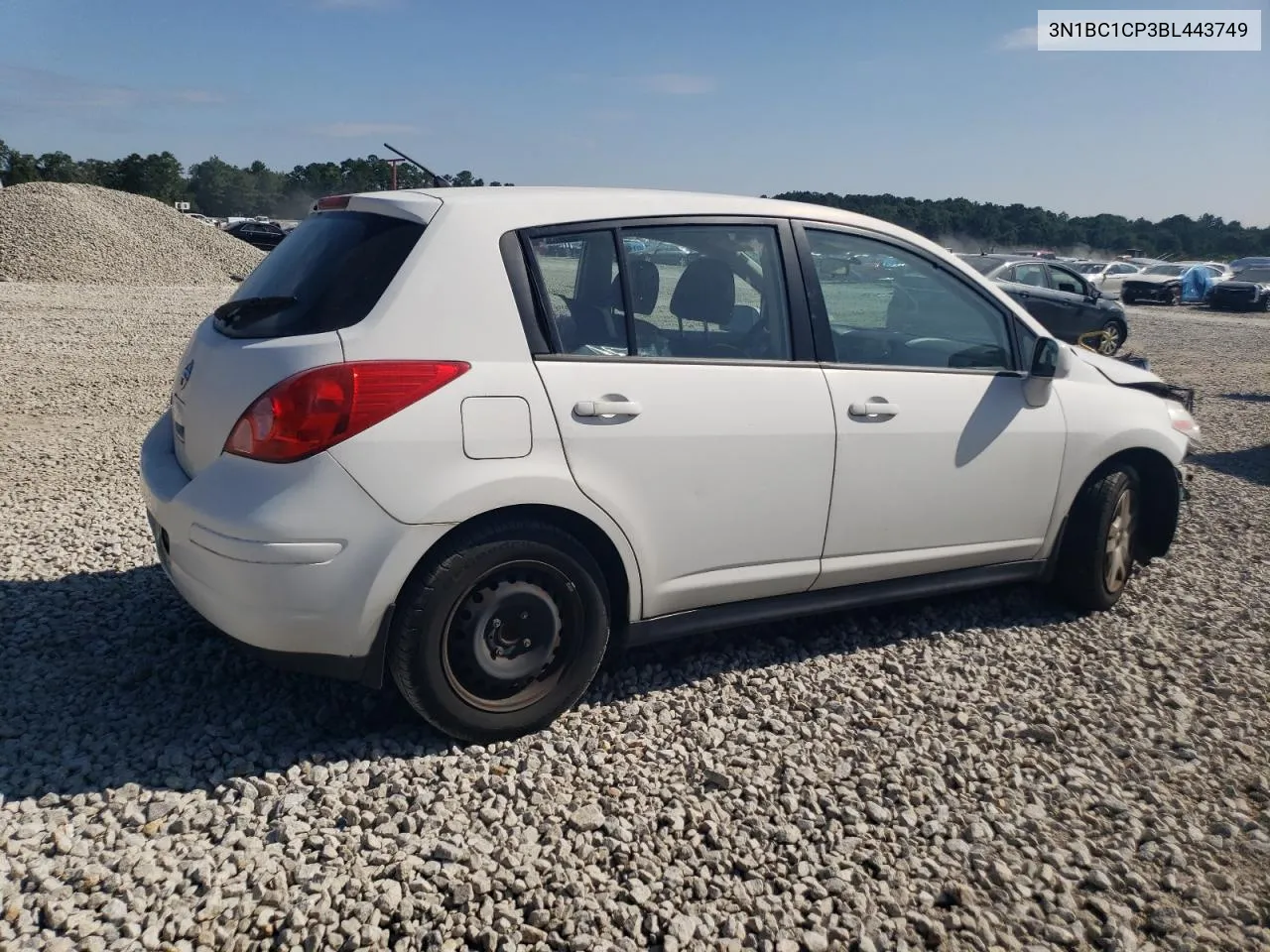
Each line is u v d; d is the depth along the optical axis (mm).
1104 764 3559
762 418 3846
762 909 2738
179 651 4094
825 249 4191
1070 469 4684
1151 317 29969
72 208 28047
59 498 6469
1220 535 6375
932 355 4426
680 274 3840
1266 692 4133
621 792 3232
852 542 4148
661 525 3695
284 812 3059
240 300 3744
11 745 3363
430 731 3568
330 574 3168
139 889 2686
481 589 3412
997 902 2828
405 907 2658
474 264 3424
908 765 3475
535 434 3395
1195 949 2656
